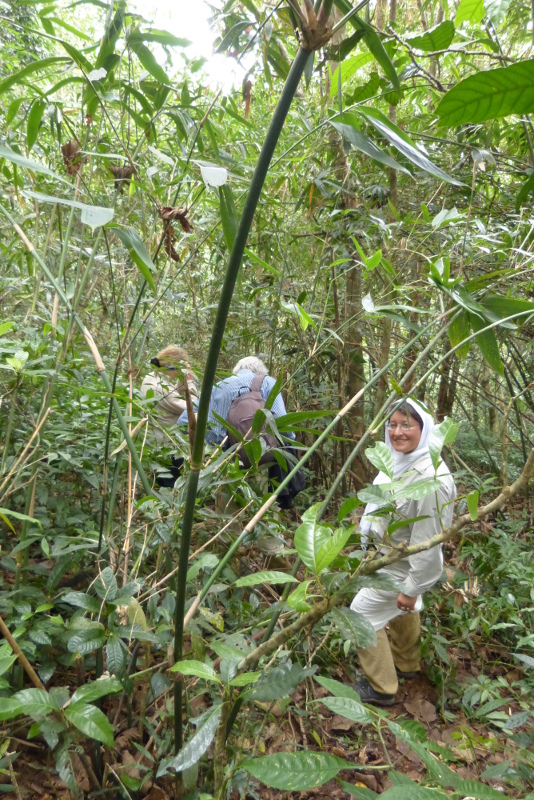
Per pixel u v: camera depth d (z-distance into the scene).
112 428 2.00
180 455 1.86
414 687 2.43
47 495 1.89
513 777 1.13
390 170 3.02
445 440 0.88
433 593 2.74
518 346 3.61
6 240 2.43
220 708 0.95
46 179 1.91
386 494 0.95
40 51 3.65
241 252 0.87
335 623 0.85
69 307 1.42
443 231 2.85
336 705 0.81
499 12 1.60
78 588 1.91
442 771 0.72
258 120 3.56
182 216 1.35
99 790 1.31
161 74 1.61
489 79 0.56
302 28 0.79
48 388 1.50
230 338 3.78
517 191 3.23
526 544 3.06
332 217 3.05
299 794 1.72
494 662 2.49
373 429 1.43
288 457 1.54
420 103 3.50
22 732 1.50
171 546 1.54
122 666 1.16
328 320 3.66
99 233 1.60
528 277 2.66
